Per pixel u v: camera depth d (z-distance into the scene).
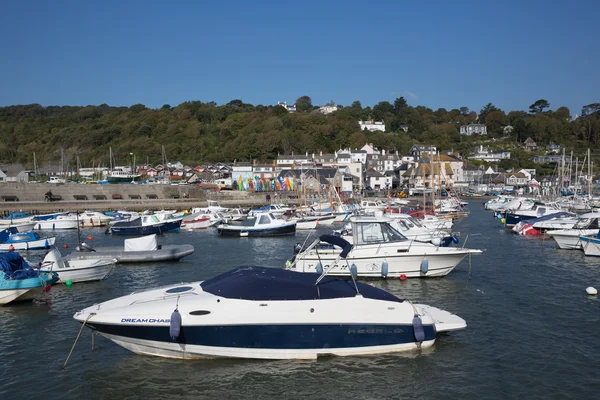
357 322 14.31
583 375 13.67
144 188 99.56
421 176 126.94
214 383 13.29
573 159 162.88
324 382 13.28
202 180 128.25
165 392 12.94
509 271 27.62
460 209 73.25
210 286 15.32
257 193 107.69
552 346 15.73
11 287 20.95
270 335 14.10
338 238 17.50
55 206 81.25
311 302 14.40
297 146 156.88
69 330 17.98
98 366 14.52
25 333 17.67
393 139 179.00
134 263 32.12
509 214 53.78
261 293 14.51
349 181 122.94
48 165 152.12
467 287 23.69
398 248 25.05
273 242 43.69
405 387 13.04
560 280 25.17
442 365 14.25
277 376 13.58
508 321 18.25
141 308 14.32
